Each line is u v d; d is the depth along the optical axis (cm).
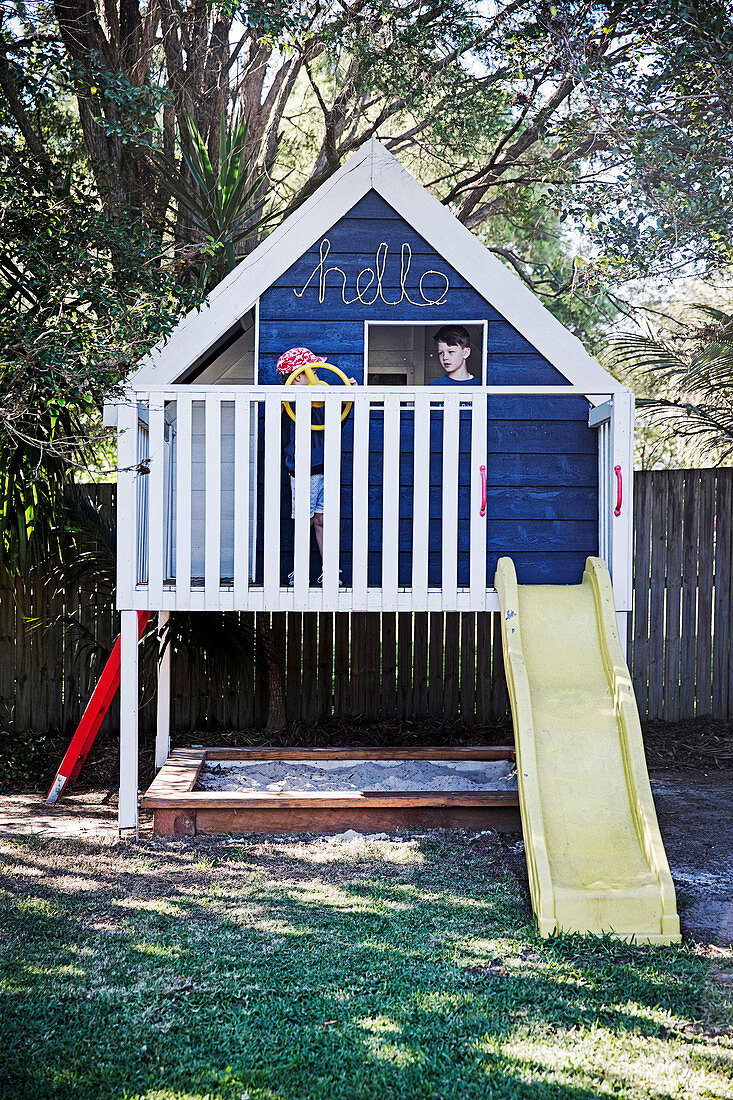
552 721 489
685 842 559
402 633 883
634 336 964
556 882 422
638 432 1252
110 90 620
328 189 621
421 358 773
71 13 788
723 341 891
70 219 598
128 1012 336
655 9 750
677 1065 304
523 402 612
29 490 729
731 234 733
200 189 808
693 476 882
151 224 820
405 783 636
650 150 728
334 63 938
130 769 560
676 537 884
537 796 446
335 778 680
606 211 791
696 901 458
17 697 844
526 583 608
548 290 1323
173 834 562
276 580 554
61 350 499
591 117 756
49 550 807
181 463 551
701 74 741
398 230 627
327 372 626
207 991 352
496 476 610
